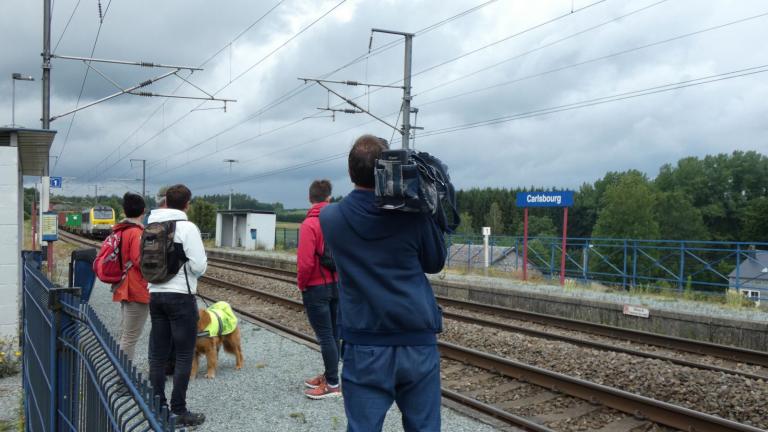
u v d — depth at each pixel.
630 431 5.80
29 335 5.21
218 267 25.97
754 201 61.81
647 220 63.66
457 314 12.59
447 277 20.77
